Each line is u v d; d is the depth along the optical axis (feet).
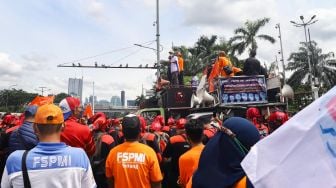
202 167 7.10
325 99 5.56
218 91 30.76
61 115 9.06
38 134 8.91
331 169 5.22
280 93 31.22
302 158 5.51
